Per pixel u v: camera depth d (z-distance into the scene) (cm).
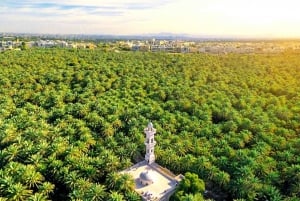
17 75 15325
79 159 7400
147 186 6625
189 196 5834
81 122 9650
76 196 6231
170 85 14412
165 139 8619
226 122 9944
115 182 6575
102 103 11475
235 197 6712
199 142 8600
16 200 6131
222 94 12812
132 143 8331
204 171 7188
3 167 7281
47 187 6550
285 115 10262
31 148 7775
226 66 19812
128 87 14262
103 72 16925
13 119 9919
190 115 11019
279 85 14300
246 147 8744
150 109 10831
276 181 6931
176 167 7550
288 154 7756
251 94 12825
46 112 11025
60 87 13950
